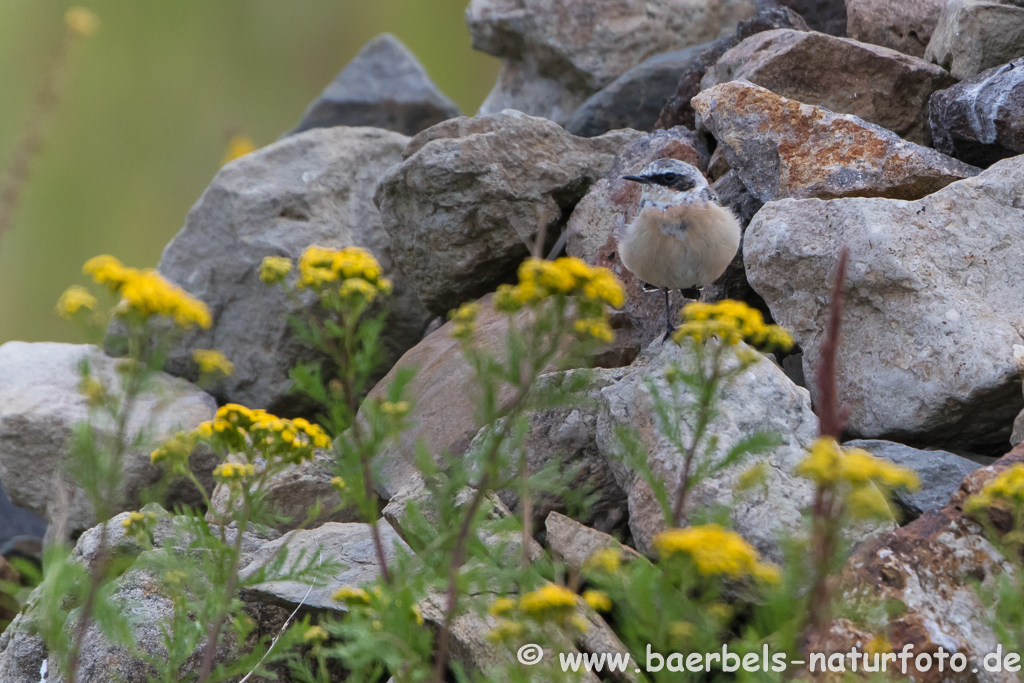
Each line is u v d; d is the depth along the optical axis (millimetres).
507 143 13297
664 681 5422
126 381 5809
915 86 13703
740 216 12328
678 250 10289
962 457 9438
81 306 5215
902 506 8680
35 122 8516
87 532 9422
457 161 12914
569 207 13898
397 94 19797
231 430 6527
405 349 14766
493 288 13633
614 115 16375
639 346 12172
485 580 6379
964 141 12461
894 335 9914
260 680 8273
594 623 7547
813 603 4992
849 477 4754
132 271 5242
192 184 24766
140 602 8648
